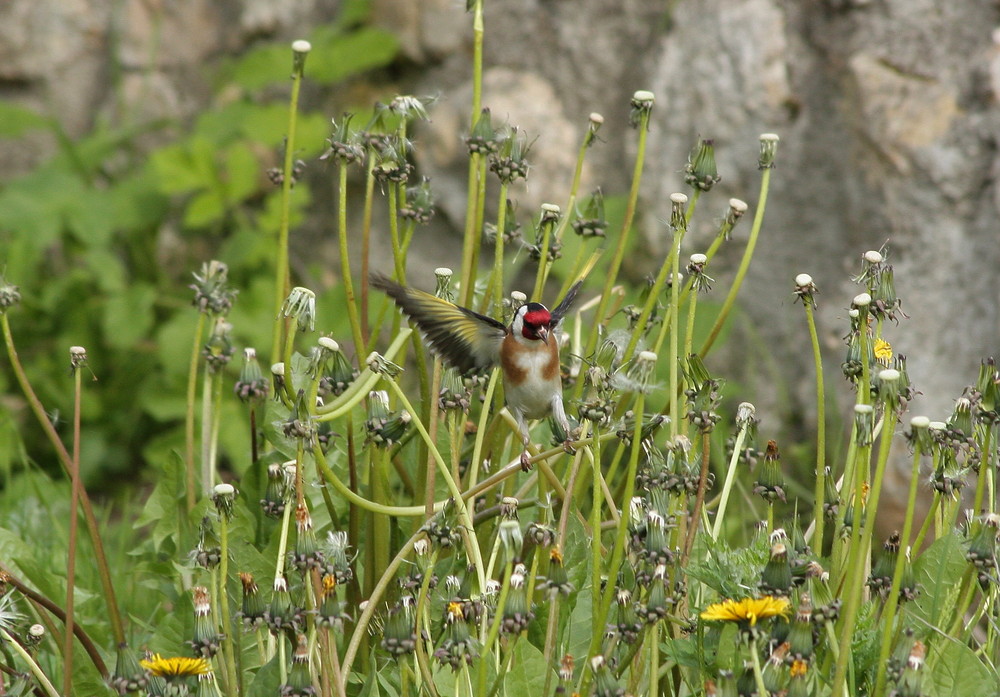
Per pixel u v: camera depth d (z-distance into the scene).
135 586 8.49
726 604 5.05
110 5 15.26
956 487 5.89
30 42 15.21
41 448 13.12
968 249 10.88
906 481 10.48
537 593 6.61
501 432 7.26
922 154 11.07
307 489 7.44
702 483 6.07
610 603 5.46
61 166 14.30
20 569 7.61
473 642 5.39
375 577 6.77
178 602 7.09
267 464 7.32
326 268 13.89
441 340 6.35
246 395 7.00
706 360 11.88
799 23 11.89
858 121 11.44
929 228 11.03
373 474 6.64
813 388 11.52
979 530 5.80
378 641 6.57
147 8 15.05
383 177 6.99
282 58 13.88
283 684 5.59
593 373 5.76
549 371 6.38
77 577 8.51
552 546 5.73
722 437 9.23
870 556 6.44
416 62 13.91
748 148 11.99
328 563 5.55
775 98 11.87
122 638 7.06
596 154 12.85
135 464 13.23
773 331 11.83
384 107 6.92
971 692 5.65
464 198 13.26
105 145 14.56
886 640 5.34
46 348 13.53
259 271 13.60
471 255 7.21
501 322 6.86
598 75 12.97
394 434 6.05
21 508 9.55
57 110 15.30
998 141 10.79
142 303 13.30
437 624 6.35
